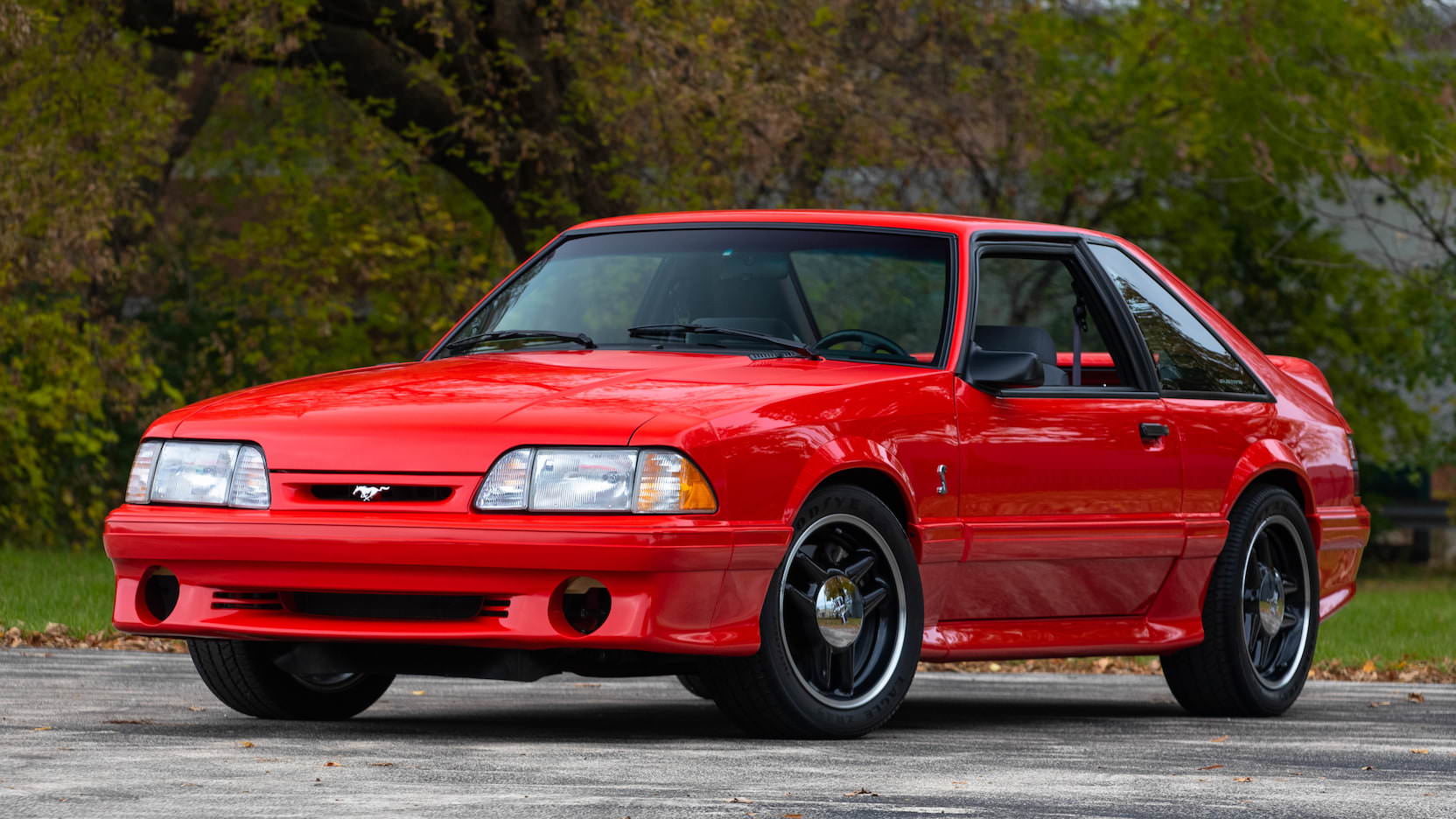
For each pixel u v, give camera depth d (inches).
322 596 528.7
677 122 1867.6
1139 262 714.8
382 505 514.0
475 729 574.2
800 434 537.6
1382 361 2827.3
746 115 1802.4
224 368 2283.5
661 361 587.8
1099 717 700.0
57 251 1722.4
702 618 510.6
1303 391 778.8
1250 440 714.2
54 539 2102.6
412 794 405.1
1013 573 613.9
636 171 1984.5
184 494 541.6
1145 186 2719.0
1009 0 2351.1
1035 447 618.2
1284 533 733.3
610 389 541.3
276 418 539.2
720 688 532.4
